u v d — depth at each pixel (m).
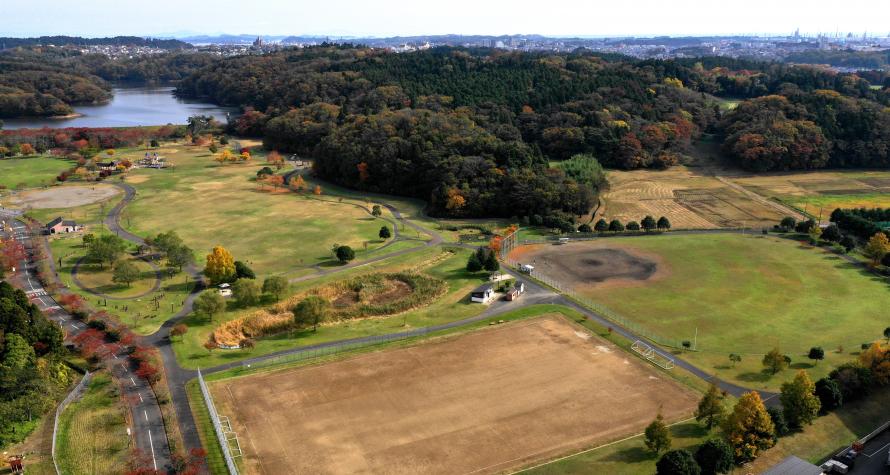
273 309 114.06
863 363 89.12
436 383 89.75
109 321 106.62
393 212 184.12
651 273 134.38
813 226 159.12
